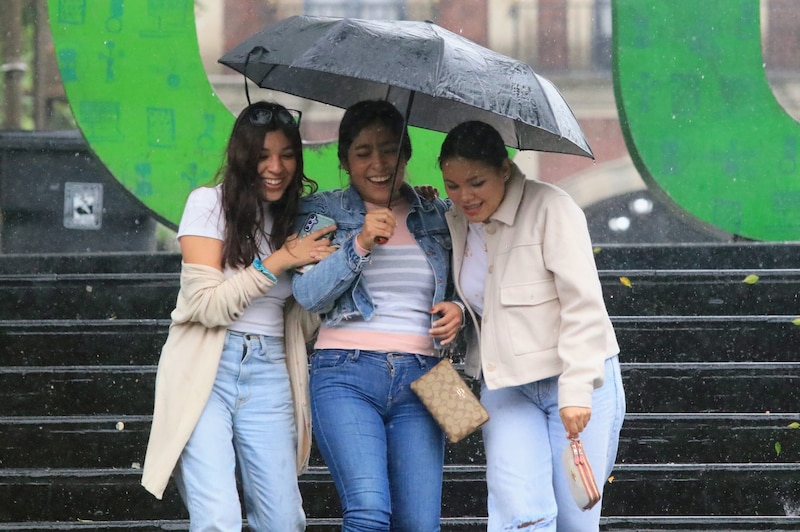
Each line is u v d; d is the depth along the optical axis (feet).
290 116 29.35
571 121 28.55
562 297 27.86
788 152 52.08
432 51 26.94
